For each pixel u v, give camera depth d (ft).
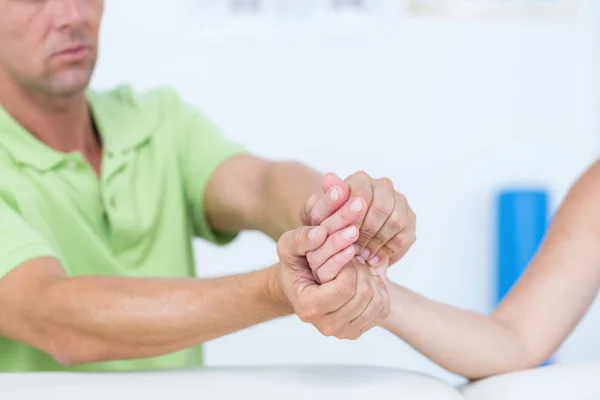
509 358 3.54
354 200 2.82
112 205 4.49
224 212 4.83
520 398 3.03
